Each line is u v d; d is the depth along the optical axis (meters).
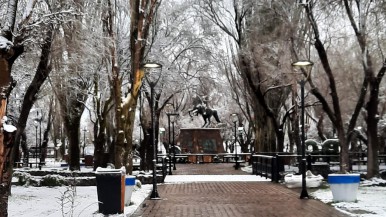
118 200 13.19
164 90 34.53
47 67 17.16
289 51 26.62
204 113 49.53
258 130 38.41
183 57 34.91
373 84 23.30
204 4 33.78
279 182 24.58
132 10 21.70
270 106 35.84
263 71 31.62
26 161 47.44
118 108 21.98
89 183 23.53
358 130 37.62
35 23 12.20
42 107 53.66
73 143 30.33
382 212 13.45
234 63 36.53
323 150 36.84
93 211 13.62
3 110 9.18
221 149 48.41
